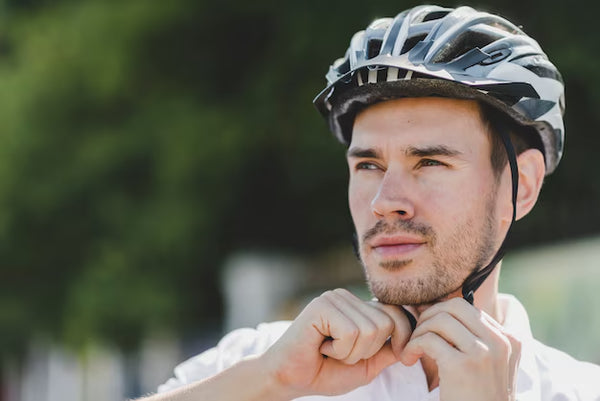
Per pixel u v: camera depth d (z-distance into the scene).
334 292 2.09
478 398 1.91
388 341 2.08
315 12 8.34
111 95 10.13
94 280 9.86
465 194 2.05
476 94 2.05
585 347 4.79
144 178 9.96
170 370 11.88
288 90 8.68
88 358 11.30
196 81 9.98
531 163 2.22
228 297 10.20
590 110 7.59
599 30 7.38
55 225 10.48
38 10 11.08
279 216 10.10
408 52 2.07
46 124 10.36
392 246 2.04
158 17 9.88
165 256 9.70
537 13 7.50
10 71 10.99
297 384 2.07
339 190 9.48
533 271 5.11
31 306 11.17
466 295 2.07
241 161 9.33
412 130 2.04
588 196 8.07
